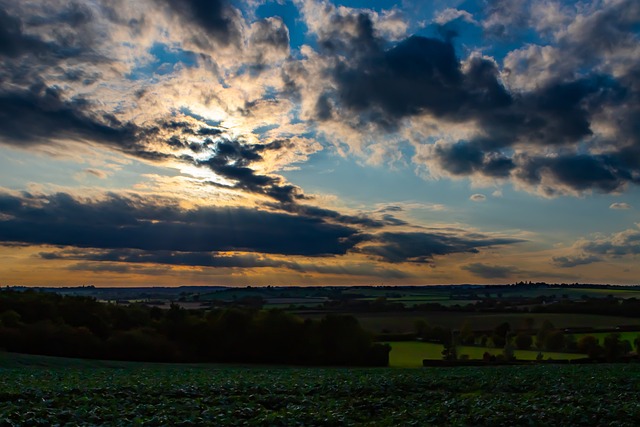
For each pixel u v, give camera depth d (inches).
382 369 2043.6
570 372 1529.3
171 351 3016.7
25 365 1968.5
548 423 760.3
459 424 750.5
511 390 1129.4
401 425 754.2
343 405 916.0
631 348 3467.0
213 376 1475.1
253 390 1073.5
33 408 803.4
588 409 834.2
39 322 2977.4
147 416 805.9
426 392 1070.4
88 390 1007.6
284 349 3120.1
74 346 2886.3
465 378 1314.0
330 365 3036.4
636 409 813.9
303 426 746.2
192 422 738.2
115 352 2940.5
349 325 3129.9
